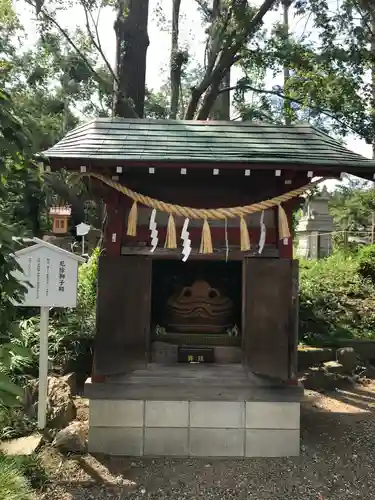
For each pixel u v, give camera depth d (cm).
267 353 475
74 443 476
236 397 477
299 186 476
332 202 2484
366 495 418
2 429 488
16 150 302
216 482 434
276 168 439
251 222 489
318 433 553
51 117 1802
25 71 1792
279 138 502
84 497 404
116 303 476
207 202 484
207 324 514
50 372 656
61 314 768
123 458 473
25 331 687
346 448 511
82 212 1766
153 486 424
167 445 480
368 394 713
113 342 475
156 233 463
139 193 476
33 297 497
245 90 1141
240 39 996
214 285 572
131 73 948
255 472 452
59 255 502
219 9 1128
